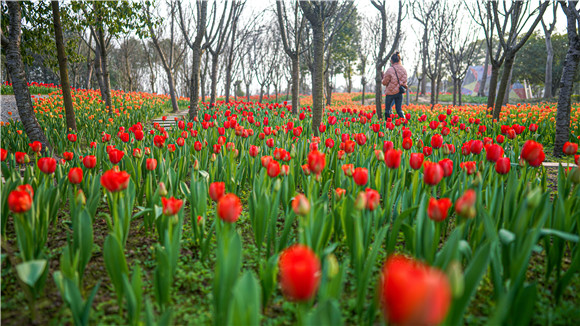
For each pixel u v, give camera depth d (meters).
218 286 1.71
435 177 2.24
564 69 6.79
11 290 2.35
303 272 0.95
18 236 2.06
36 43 8.41
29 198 2.04
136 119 9.91
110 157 3.27
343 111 10.40
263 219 2.52
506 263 2.06
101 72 15.03
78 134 6.82
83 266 2.16
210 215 3.66
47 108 10.16
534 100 30.98
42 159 2.79
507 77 9.97
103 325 1.98
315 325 1.11
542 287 2.39
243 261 2.78
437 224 2.06
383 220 2.61
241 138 5.32
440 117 7.50
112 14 9.05
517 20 9.88
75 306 1.67
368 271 1.84
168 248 2.15
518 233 1.95
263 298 2.04
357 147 4.93
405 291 0.70
